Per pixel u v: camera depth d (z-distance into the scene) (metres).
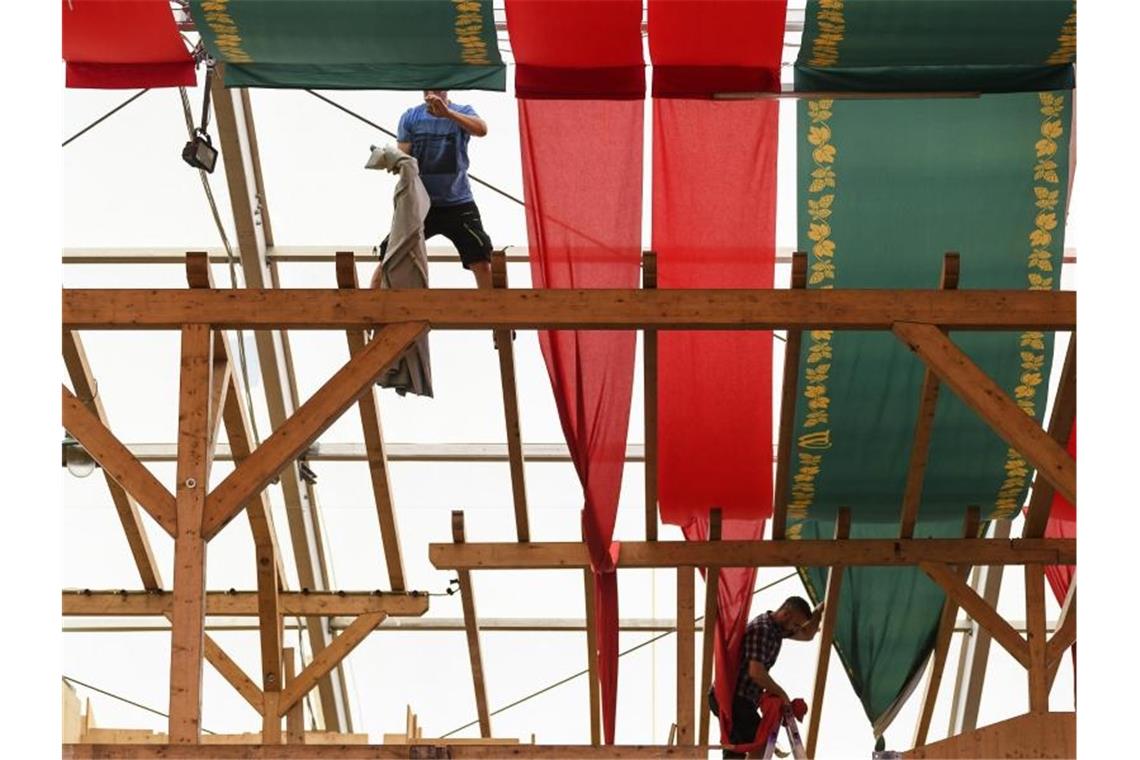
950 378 13.45
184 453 13.06
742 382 15.59
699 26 12.67
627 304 13.73
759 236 14.27
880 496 17.00
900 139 14.01
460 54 12.84
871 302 13.70
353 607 18.88
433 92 14.38
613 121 13.77
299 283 17.80
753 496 16.88
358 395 13.41
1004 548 17.19
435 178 15.35
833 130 13.99
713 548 17.45
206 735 20.00
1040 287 14.65
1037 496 16.91
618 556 17.50
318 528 19.94
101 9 12.38
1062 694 21.09
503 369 15.50
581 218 14.15
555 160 13.95
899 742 21.77
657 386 15.23
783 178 16.97
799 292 13.73
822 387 15.70
